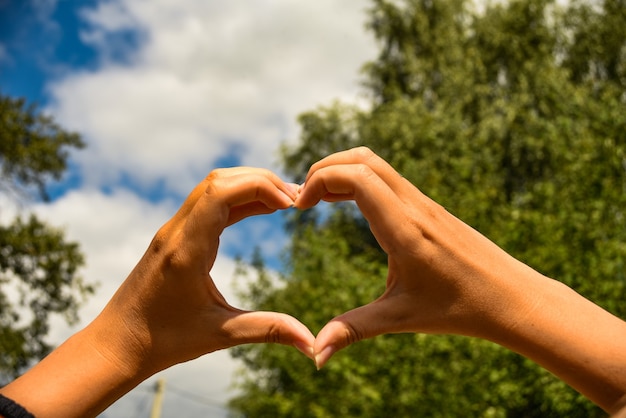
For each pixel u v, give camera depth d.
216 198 0.89
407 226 0.86
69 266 14.66
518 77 14.88
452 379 7.36
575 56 15.02
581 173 7.92
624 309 6.90
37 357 14.68
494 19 16.25
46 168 15.30
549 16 15.62
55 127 15.59
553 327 0.85
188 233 0.88
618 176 7.82
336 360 7.75
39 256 14.42
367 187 0.87
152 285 0.89
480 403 7.36
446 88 15.55
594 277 7.05
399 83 17.31
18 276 14.55
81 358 0.89
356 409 8.27
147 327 0.90
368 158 0.90
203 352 0.91
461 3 17.11
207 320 0.90
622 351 0.83
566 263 7.18
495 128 13.77
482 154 10.51
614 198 7.52
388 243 0.87
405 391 7.55
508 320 0.86
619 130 8.12
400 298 0.88
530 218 7.91
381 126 15.28
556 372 0.85
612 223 7.54
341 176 0.87
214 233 0.89
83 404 0.88
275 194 0.90
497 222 8.45
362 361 7.90
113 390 0.89
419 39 17.33
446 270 0.86
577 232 7.54
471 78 15.45
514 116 13.74
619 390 0.83
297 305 9.49
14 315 14.55
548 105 13.09
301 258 9.91
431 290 0.87
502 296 0.86
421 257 0.86
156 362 0.90
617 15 14.89
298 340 0.90
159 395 20.52
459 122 13.88
